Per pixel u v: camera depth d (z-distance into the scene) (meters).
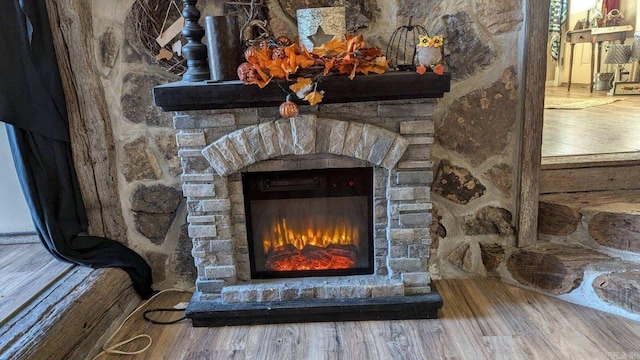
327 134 1.82
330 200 2.02
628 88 5.27
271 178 1.96
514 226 2.25
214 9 2.01
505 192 2.23
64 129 2.04
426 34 1.89
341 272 2.08
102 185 2.17
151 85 2.09
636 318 1.87
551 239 2.27
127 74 2.08
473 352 1.75
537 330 1.87
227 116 1.81
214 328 1.99
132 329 2.00
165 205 2.22
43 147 1.99
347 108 1.82
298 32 1.94
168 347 1.86
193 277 2.31
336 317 2.00
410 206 1.93
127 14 2.02
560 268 2.06
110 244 2.20
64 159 2.06
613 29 5.24
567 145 2.82
